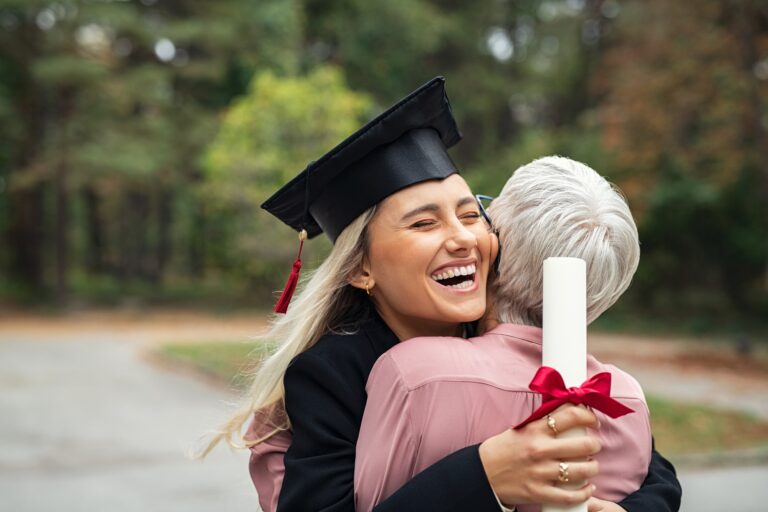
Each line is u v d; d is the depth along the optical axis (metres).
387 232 1.43
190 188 26.33
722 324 22.45
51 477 6.41
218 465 6.74
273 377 1.58
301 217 1.58
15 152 27.30
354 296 1.62
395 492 1.23
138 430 8.25
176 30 25.34
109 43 28.00
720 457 7.16
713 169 17.61
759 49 15.62
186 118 26.98
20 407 9.62
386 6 26.66
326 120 13.30
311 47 28.55
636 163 18.34
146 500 5.75
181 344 15.89
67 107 25.09
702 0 15.98
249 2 25.52
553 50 31.80
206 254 29.83
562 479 1.12
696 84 16.53
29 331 20.11
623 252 1.44
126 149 24.81
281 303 1.62
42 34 25.58
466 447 1.25
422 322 1.53
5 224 30.83
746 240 21.42
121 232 33.56
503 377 1.33
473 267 1.43
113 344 17.05
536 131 30.00
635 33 19.03
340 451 1.37
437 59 30.75
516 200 1.46
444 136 1.56
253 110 13.30
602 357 15.29
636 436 1.44
